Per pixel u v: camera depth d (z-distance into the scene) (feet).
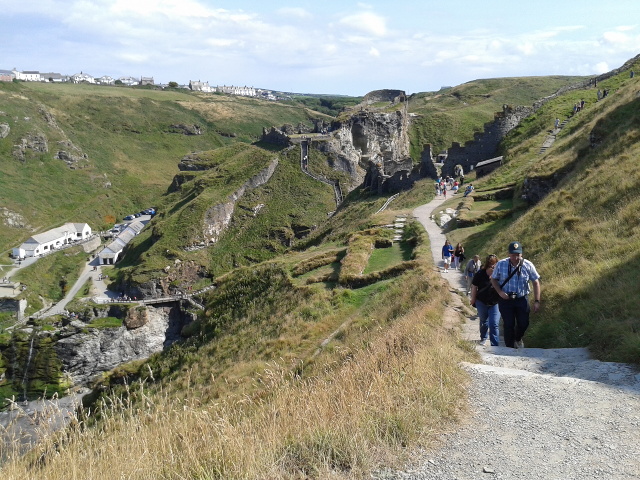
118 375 102.83
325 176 345.10
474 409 29.99
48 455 27.14
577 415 27.94
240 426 29.32
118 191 505.25
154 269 263.29
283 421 29.63
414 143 391.24
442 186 175.73
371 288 93.20
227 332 101.81
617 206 67.05
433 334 45.32
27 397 190.49
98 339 207.51
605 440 25.04
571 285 51.78
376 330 62.85
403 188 213.25
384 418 27.73
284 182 338.54
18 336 198.08
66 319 212.64
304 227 302.86
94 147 579.89
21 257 332.39
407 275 88.12
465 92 573.33
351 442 25.48
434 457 24.95
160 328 231.09
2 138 473.67
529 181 115.34
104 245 378.53
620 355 35.58
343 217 207.31
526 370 36.40
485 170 190.90
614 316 41.22
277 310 98.12
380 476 23.70
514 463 23.73
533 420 27.86
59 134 530.68
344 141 364.79
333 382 36.52
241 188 327.06
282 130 410.31
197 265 275.59
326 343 72.90
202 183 342.23
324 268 114.83
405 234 126.93
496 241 90.63
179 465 26.20
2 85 569.64
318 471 23.91
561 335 43.80
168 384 84.64
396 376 33.78
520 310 43.55
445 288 71.56
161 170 582.76
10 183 432.66
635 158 77.51
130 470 25.46
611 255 55.47
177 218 300.81
